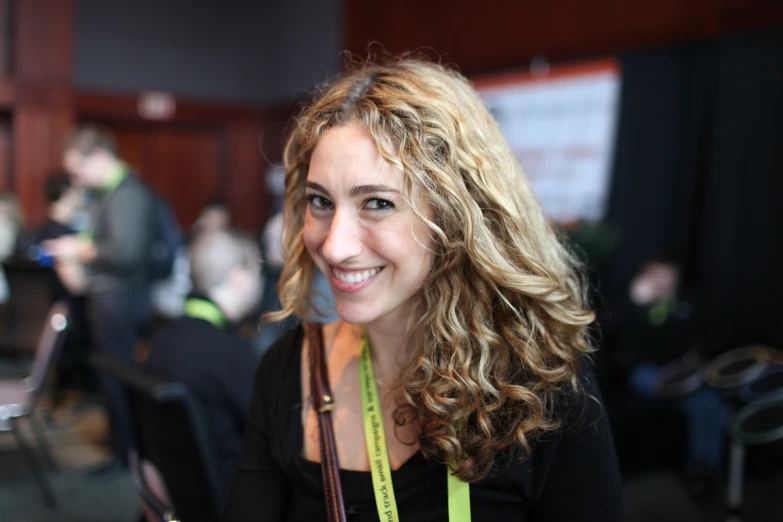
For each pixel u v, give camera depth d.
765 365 2.55
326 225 0.77
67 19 6.51
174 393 1.34
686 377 2.80
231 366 1.70
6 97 6.28
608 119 4.09
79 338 3.93
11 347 3.11
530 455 0.76
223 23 7.43
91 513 2.64
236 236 1.91
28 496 2.77
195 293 1.80
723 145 3.44
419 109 0.74
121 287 3.29
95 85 6.77
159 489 1.32
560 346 0.78
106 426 3.69
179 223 7.51
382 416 0.82
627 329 3.43
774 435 1.97
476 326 0.76
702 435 2.97
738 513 2.15
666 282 3.40
